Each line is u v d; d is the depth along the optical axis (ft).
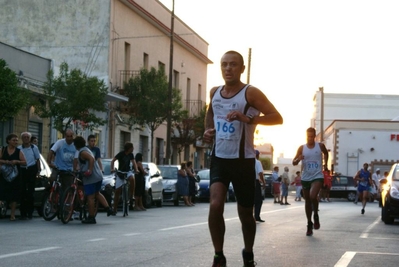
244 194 24.58
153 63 155.33
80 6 131.03
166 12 163.22
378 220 71.05
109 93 118.21
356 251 36.14
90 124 104.83
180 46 175.32
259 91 24.63
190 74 184.75
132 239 40.93
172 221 60.03
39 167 60.49
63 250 34.14
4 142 94.53
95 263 29.19
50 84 97.30
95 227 51.21
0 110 68.54
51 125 107.55
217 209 23.95
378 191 161.17
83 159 55.31
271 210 90.02
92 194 55.42
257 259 31.58
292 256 32.99
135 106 133.18
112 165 68.23
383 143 232.73
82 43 130.82
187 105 180.55
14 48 96.17
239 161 24.35
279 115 24.39
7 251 33.53
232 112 23.95
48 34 131.54
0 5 132.57
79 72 98.12
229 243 38.83
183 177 104.12
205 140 24.80
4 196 57.26
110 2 130.31
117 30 134.21
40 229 48.34
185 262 29.86
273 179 134.62
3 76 68.44
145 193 89.35
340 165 234.38
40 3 131.95
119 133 138.41
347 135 234.17
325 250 36.17
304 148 47.42
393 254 35.24
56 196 58.18
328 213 84.43
